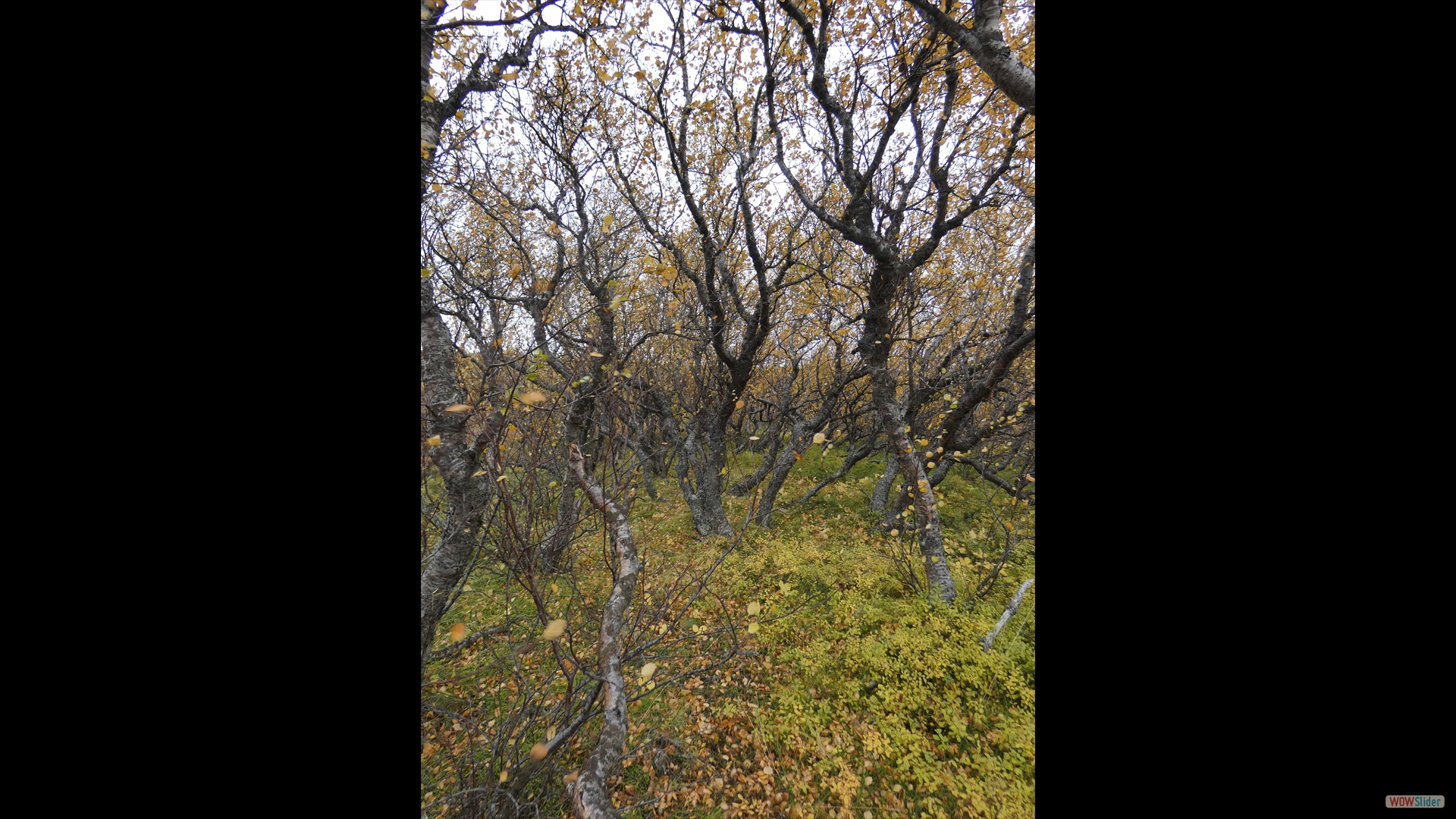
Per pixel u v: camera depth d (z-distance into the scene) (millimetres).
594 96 5926
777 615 4727
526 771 2865
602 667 2619
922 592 5039
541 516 4277
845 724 3418
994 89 5129
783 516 7773
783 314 9195
